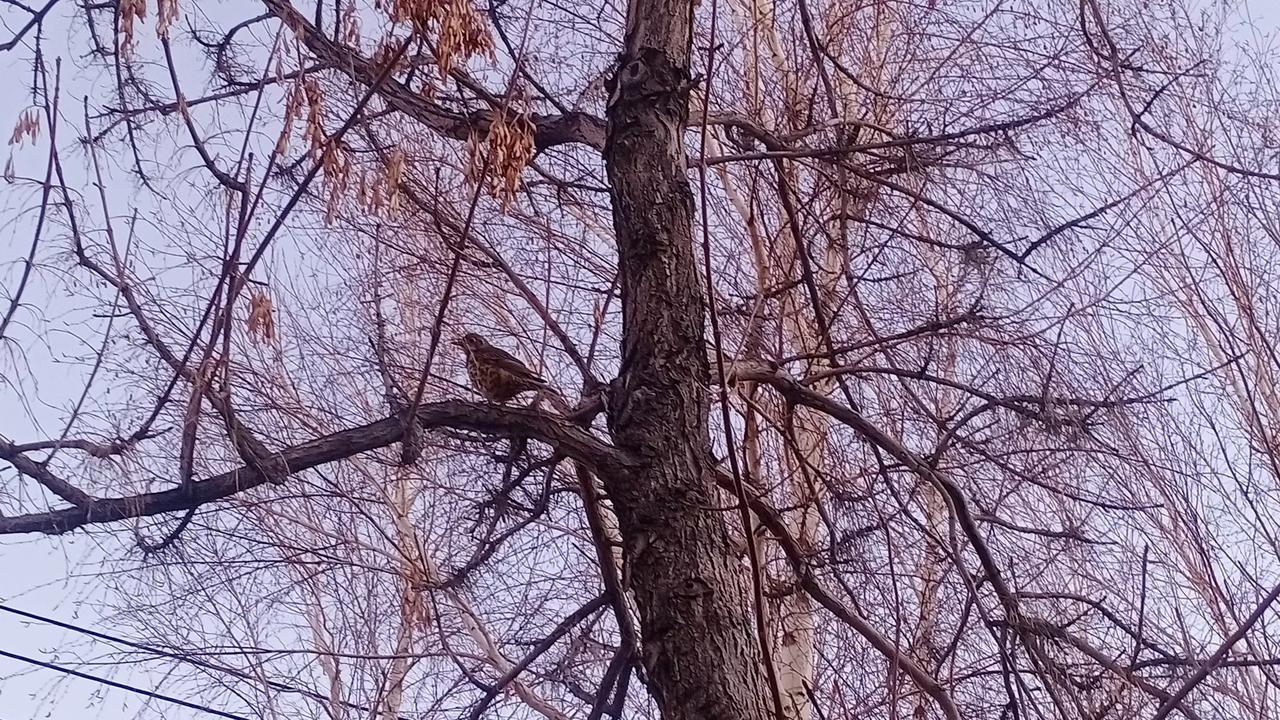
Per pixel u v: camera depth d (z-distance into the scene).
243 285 4.64
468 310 8.78
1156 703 6.93
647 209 5.14
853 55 8.26
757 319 7.38
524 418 5.02
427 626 8.84
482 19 4.17
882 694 7.04
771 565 7.54
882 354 7.70
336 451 5.14
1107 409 7.40
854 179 7.89
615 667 6.05
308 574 9.27
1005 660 6.22
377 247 8.55
